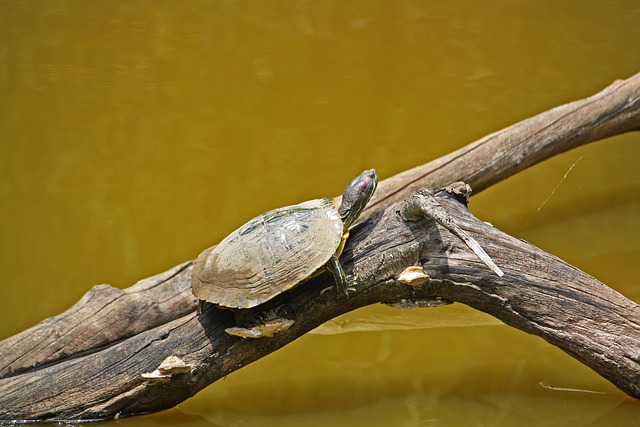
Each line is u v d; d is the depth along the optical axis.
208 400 10.71
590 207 15.34
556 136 14.09
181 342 9.73
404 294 9.69
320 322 9.84
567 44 21.11
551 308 9.59
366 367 11.45
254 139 17.66
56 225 15.19
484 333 12.34
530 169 16.83
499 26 22.27
